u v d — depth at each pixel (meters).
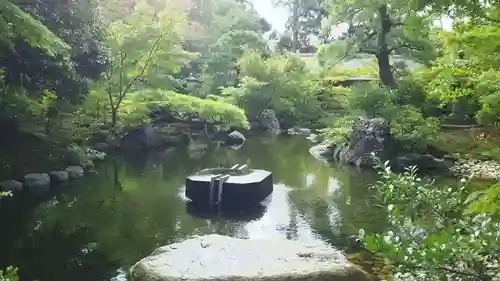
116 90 19.86
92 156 15.82
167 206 10.85
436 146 15.51
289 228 9.38
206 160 16.78
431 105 16.52
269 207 10.81
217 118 21.72
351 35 19.08
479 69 6.20
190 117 22.67
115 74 18.77
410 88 16.72
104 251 8.09
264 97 26.34
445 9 4.75
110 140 18.02
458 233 3.23
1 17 8.92
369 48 18.78
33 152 13.32
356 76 29.92
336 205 10.91
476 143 13.79
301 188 12.59
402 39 17.77
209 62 28.45
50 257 7.80
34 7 14.20
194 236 8.89
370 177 13.79
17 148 13.18
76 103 15.41
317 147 18.73
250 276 5.93
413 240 3.37
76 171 13.66
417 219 3.82
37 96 14.17
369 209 10.58
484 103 6.26
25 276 7.05
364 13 17.80
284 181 13.40
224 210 10.57
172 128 21.78
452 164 14.29
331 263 6.38
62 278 7.01
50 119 14.73
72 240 8.60
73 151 14.48
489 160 14.15
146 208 10.66
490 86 6.06
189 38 30.19
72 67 14.89
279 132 25.33
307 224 9.60
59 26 14.83
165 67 20.09
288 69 27.44
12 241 8.52
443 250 3.01
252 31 32.03
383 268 7.15
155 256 6.71
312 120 27.05
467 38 5.44
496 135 10.45
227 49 29.06
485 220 3.29
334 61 19.41
